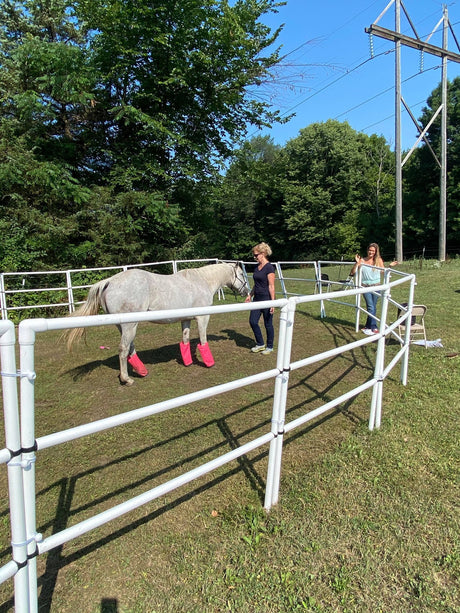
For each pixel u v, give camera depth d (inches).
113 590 74.2
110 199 465.4
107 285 173.5
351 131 1457.9
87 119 525.7
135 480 108.5
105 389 178.4
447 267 647.8
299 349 234.1
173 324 320.2
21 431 54.0
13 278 390.3
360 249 1203.9
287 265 1366.9
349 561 79.1
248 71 538.9
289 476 107.1
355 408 148.8
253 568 77.9
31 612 57.4
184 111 545.3
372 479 104.1
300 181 1369.3
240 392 168.2
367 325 264.5
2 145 408.5
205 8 486.9
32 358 53.1
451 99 934.4
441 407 145.2
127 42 463.8
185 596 72.4
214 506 96.3
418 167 989.2
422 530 86.7
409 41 660.1
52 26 561.0
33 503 56.1
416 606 69.2
